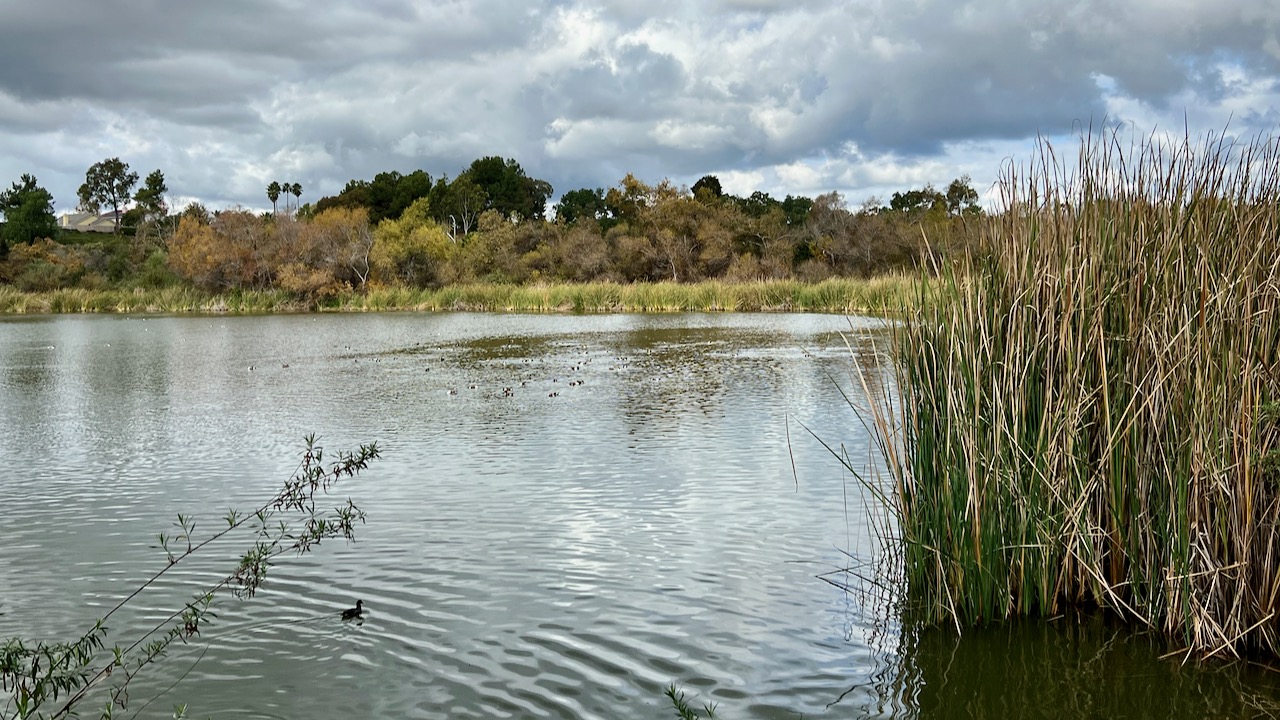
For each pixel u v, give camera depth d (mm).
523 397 14664
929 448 5617
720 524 7391
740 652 5121
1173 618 5109
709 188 76500
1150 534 5203
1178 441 5035
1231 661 4898
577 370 18516
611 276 60688
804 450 10102
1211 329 5098
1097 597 5457
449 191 97000
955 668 4906
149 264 61312
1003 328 5629
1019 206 5734
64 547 7102
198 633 5406
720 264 59812
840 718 4426
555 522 7504
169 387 16766
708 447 10359
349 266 55875
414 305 50844
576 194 117188
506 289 49375
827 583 6105
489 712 4488
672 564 6480
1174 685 4676
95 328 35656
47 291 59062
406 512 7867
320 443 11078
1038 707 4504
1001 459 5387
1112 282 5516
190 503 8398
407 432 11703
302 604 5832
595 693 4672
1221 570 4984
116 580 6340
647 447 10414
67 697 4668
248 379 17922
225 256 54969
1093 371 5465
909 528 5723
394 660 5039
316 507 8102
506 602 5824
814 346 23125
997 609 5512
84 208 131750
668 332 29094
